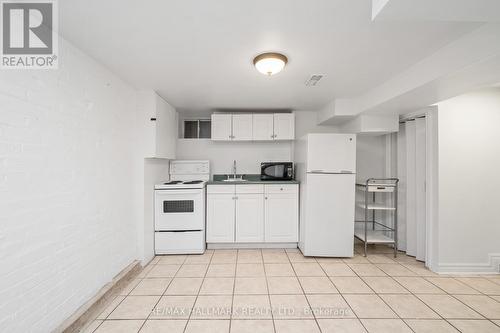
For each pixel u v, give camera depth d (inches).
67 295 63.5
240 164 151.5
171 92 109.4
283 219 127.0
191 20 55.5
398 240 127.3
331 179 114.6
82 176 70.1
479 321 68.8
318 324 67.0
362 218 145.7
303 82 96.8
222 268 103.5
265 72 76.9
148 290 85.1
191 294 82.4
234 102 127.2
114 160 87.8
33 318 53.1
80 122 69.4
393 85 90.4
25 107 51.9
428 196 104.7
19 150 50.3
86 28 58.7
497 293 84.0
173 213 118.3
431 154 103.3
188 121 155.4
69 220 64.6
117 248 89.0
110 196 84.9
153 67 82.3
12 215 48.6
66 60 64.0
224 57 74.8
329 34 61.5
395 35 61.8
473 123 98.7
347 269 103.1
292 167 135.8
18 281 49.7
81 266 69.2
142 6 50.3
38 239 54.6
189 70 84.9
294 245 129.3
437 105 99.7
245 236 126.6
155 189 117.3
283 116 138.9
